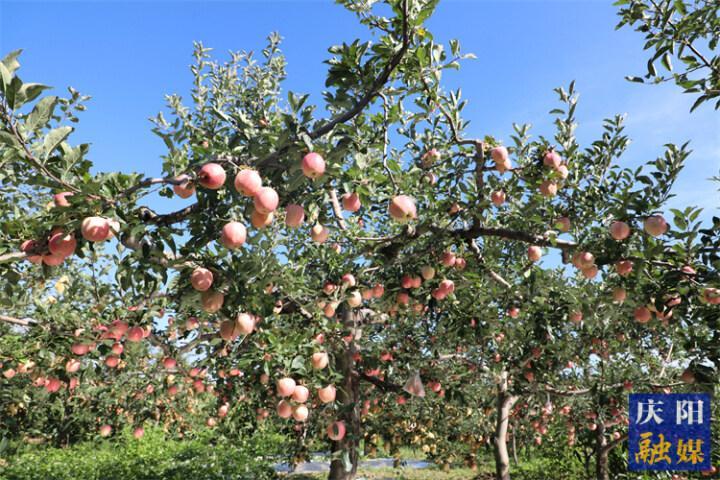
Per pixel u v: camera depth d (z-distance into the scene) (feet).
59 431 41.01
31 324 15.29
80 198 6.93
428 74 10.38
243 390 21.35
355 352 19.10
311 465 42.83
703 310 12.43
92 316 16.40
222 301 8.82
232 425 23.50
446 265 16.84
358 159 9.94
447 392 20.88
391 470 38.81
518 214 16.71
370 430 22.86
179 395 26.32
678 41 11.80
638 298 13.79
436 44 10.49
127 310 15.69
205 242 8.54
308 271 19.83
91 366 17.40
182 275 8.81
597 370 26.63
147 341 18.72
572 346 22.50
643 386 23.67
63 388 20.89
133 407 23.95
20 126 6.56
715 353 12.64
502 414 28.27
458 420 29.12
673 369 26.86
